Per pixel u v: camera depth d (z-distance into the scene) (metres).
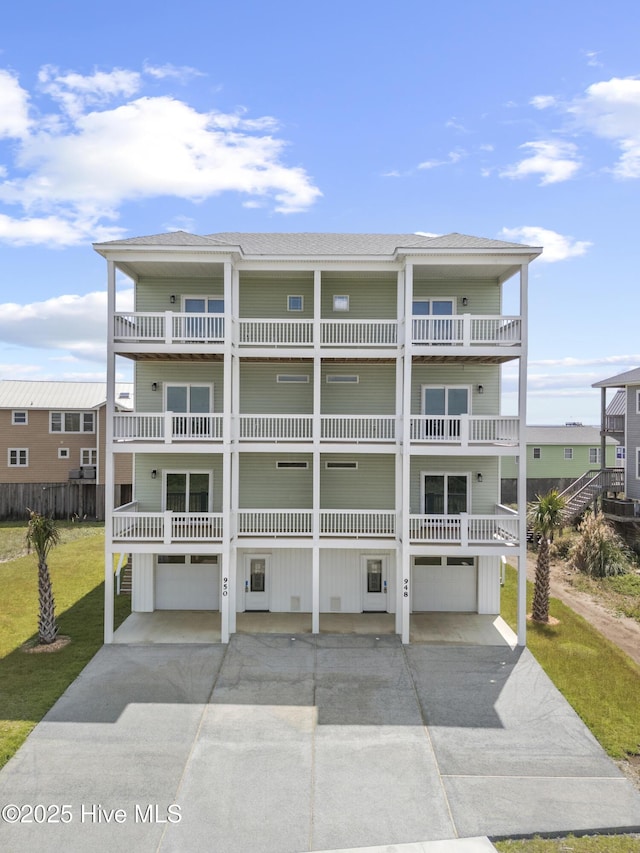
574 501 28.25
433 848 7.68
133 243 14.66
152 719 10.95
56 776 9.17
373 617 16.88
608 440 39.59
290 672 13.09
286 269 15.71
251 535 15.73
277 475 17.45
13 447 32.84
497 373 17.45
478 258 14.93
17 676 12.66
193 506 17.50
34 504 31.23
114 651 14.13
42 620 14.49
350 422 17.08
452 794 8.83
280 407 17.50
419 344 15.89
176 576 17.42
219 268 16.16
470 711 11.37
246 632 15.55
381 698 11.89
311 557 17.31
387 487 17.50
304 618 16.72
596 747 10.16
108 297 14.96
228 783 9.05
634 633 15.52
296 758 9.74
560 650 14.30
